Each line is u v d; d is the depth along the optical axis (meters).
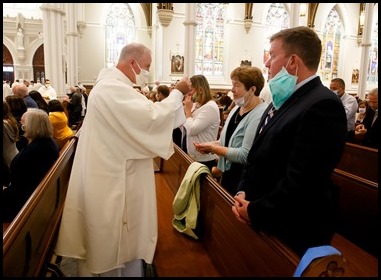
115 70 2.22
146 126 2.10
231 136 2.54
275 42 1.71
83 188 2.17
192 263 2.23
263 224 1.50
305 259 1.24
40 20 19.80
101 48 18.50
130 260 2.27
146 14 19.11
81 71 18.31
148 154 2.19
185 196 2.58
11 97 4.84
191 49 10.05
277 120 1.65
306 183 1.42
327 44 20.70
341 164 4.22
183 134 4.11
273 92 1.70
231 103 7.60
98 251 2.13
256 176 1.70
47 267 2.27
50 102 5.53
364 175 3.81
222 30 18.73
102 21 18.30
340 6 20.44
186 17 9.93
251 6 18.50
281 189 1.44
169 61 17.33
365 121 5.36
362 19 20.92
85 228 2.18
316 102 1.45
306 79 1.64
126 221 2.20
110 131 2.13
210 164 3.38
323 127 1.42
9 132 3.85
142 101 2.11
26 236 1.71
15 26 19.45
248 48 19.11
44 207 2.19
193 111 3.38
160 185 3.87
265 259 1.49
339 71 21.44
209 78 18.58
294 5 9.33
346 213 2.74
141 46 2.25
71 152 3.86
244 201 1.65
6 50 19.66
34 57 20.19
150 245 2.27
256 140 1.75
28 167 3.10
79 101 10.57
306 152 1.41
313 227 1.54
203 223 2.51
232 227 1.90
